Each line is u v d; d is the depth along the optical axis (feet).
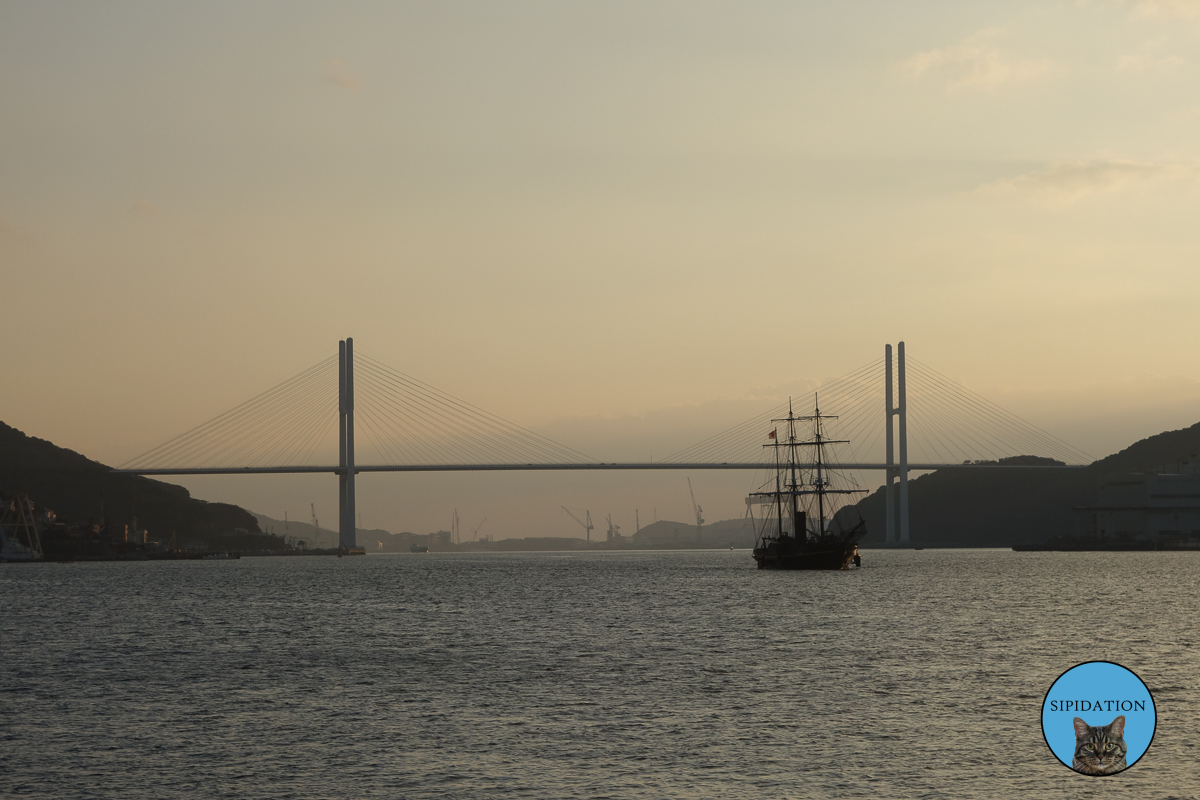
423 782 136.87
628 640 280.72
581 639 284.61
